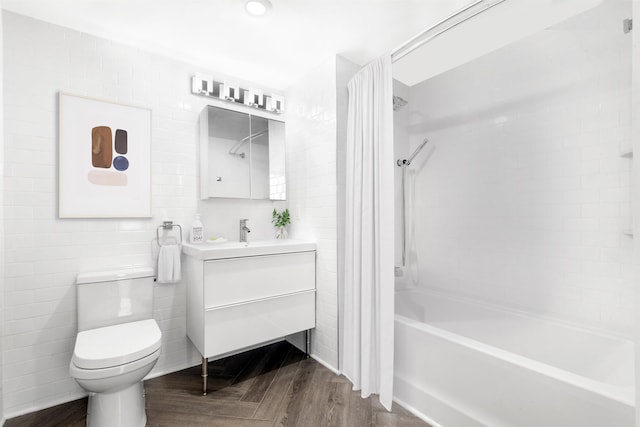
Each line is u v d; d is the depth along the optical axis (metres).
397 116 2.89
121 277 1.89
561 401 1.22
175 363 2.24
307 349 2.48
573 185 1.88
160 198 2.21
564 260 1.92
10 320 1.70
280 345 2.71
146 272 1.97
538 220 2.05
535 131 2.06
